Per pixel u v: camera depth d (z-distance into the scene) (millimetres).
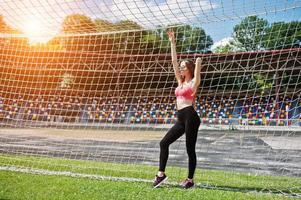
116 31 7703
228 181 5746
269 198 4375
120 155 10211
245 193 4668
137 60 22922
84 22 7395
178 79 5180
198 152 11844
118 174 5996
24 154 9172
